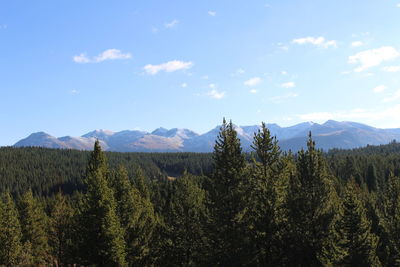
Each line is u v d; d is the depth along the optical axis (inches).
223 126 1234.0
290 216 1166.3
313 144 1219.2
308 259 1149.1
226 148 1213.7
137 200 1713.8
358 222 1143.6
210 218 1199.6
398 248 1346.0
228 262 1125.1
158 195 2915.8
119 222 1298.0
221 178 1206.3
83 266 1353.3
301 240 1149.1
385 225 1510.8
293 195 1197.1
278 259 1147.3
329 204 1186.0
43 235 2224.4
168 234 1595.7
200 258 1239.5
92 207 1242.0
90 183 1359.5
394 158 6171.3
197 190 1926.7
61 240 2057.1
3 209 1697.8
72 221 1497.3
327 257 1071.0
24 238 2128.4
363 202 2069.4
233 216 1166.3
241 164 1211.2
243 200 1169.4
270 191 1162.0
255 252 1128.8
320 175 1190.9
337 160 5880.9
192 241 1515.7
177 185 1765.5
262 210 1156.5
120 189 1542.8
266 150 1234.0
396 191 1562.5
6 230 1619.1
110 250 1188.5
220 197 1184.2
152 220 1625.2
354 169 4761.3
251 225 1166.3
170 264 1556.3
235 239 1133.1
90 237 1224.8
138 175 2645.2
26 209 2212.1
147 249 1441.9
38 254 2128.4
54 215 2105.1
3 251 1574.8
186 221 1576.0
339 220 1164.5
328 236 1150.3
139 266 1409.9
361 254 1119.0
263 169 1231.5
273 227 1141.7
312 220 1163.3
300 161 1221.7
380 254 1411.2
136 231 1416.1
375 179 4367.6
